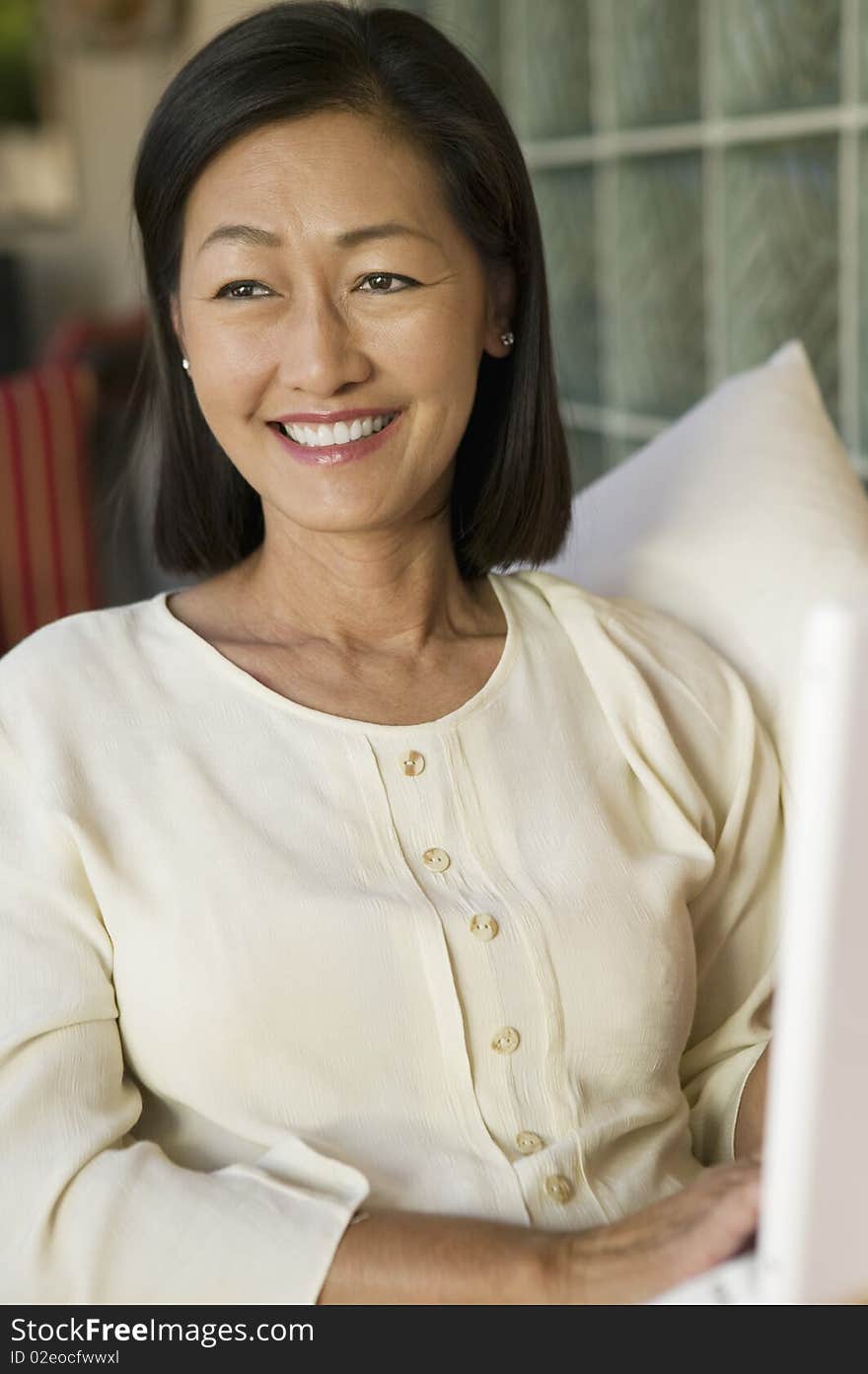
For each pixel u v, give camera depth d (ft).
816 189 7.59
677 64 8.63
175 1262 3.30
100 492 12.28
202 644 4.03
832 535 5.10
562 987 3.84
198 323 4.02
